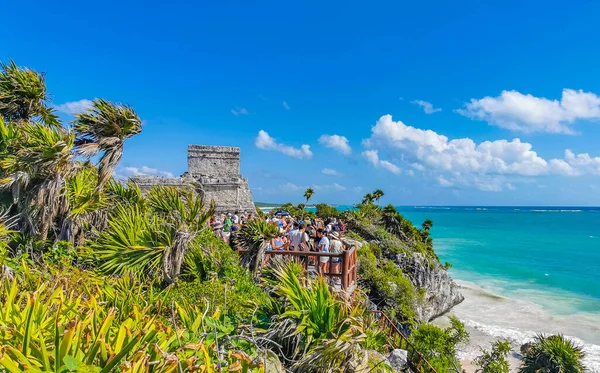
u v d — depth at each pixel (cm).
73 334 236
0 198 684
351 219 3816
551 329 2761
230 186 3412
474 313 3222
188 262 710
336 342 374
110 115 735
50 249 637
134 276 582
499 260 6072
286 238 1313
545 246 7925
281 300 474
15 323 279
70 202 715
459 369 1819
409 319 2223
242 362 296
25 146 712
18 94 933
